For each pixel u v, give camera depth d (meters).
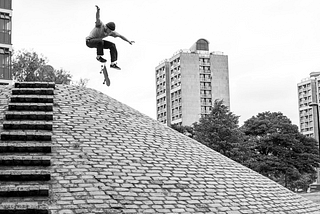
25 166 10.27
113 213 8.89
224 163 13.64
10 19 37.44
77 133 12.16
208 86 92.50
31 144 10.99
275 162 44.38
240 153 35.59
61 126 12.37
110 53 14.18
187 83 91.12
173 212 9.47
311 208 12.74
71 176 10.03
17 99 13.58
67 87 15.50
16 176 9.69
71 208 8.86
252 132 49.00
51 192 9.35
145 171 11.03
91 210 8.87
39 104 13.24
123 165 11.02
